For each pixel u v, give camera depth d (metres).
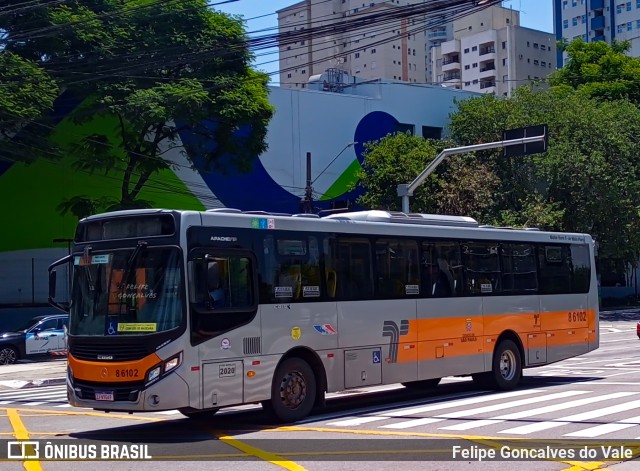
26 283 36.22
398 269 14.98
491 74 111.25
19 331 29.14
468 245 16.50
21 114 27.91
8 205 36.22
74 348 12.06
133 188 38.22
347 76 53.31
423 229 15.60
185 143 37.44
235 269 12.34
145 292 11.69
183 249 11.70
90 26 31.22
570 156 44.47
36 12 30.12
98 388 11.66
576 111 46.72
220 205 40.81
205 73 35.12
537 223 43.06
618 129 47.69
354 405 15.21
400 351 14.74
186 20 34.25
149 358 11.35
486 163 45.22
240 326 12.23
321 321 13.47
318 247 13.65
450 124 47.03
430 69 121.94
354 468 9.10
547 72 112.94
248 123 36.38
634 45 107.94
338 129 45.50
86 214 35.44
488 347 16.66
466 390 17.38
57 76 31.27
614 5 111.38
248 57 35.66
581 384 18.20
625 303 60.78
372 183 43.47
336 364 13.62
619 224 47.06
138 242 11.89
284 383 12.86
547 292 18.30
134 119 32.50
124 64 31.98
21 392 20.91
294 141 43.66
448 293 15.88
